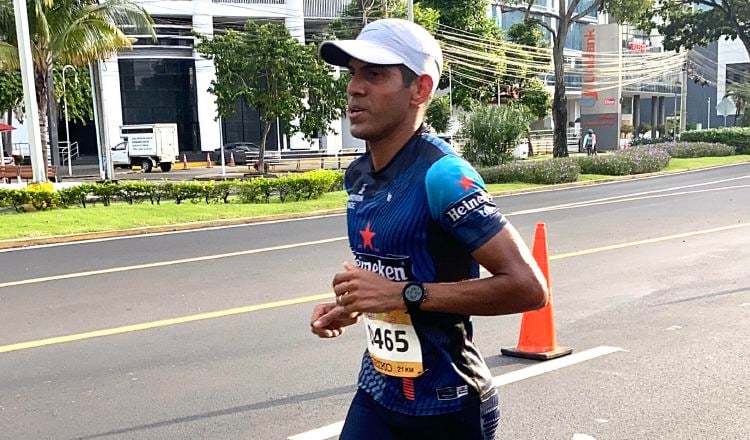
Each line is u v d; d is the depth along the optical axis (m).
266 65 29.17
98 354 5.79
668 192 19.11
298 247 11.21
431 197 1.96
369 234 2.08
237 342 6.03
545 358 5.39
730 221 12.83
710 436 4.08
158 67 43.19
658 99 76.31
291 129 31.30
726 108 39.31
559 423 4.28
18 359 5.70
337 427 4.25
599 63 46.44
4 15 21.83
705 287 7.72
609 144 47.03
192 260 10.25
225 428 4.27
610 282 8.07
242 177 31.69
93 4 23.58
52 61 23.12
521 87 42.97
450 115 40.19
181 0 42.59
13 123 44.88
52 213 15.35
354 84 2.08
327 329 2.41
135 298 7.81
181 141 44.34
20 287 8.62
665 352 5.54
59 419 4.46
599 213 14.72
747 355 5.43
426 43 2.06
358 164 2.26
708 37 38.81
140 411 4.55
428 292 1.93
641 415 4.37
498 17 53.59
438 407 2.09
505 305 1.92
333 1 46.28
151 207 16.39
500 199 19.00
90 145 45.69
